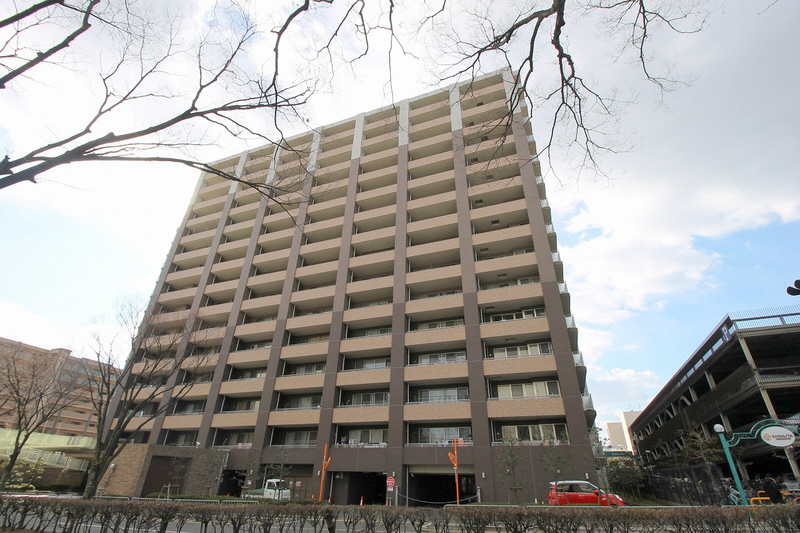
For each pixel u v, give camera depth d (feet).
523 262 104.53
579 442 81.46
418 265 122.72
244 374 129.18
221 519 34.47
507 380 98.94
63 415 198.29
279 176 33.63
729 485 75.25
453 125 133.59
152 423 123.24
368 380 104.42
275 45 22.57
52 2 19.90
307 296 125.80
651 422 193.88
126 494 91.30
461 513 31.37
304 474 102.83
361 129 154.61
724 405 99.71
